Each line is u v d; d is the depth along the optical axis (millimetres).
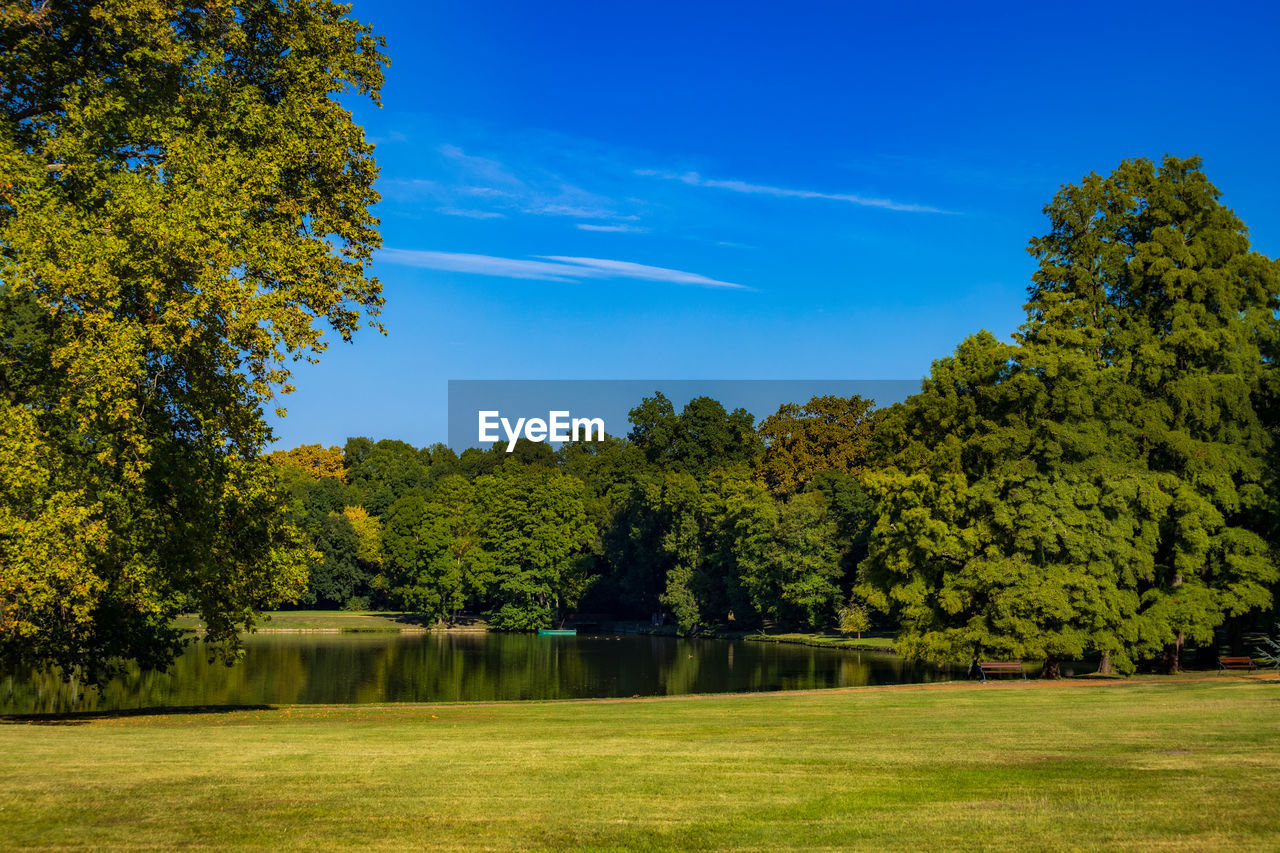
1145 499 32344
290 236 21672
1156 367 34812
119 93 19734
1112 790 9586
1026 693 24359
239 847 7547
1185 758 11570
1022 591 32531
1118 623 32625
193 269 17734
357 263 22531
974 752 12789
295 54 22562
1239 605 32656
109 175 18234
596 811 8953
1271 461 34719
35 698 34281
